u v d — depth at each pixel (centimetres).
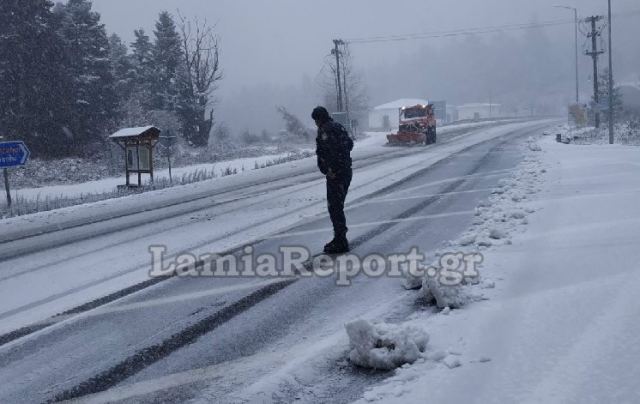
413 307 489
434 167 1880
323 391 351
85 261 805
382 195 1265
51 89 3556
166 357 423
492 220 800
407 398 318
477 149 2680
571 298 438
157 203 1520
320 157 709
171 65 4944
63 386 385
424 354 371
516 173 1404
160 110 4562
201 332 471
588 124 5009
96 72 4197
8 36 3475
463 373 337
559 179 1172
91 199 1738
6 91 3494
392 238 786
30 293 642
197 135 4731
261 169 2528
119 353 436
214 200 1463
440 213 963
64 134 3597
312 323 475
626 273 484
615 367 321
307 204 1225
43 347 460
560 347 355
